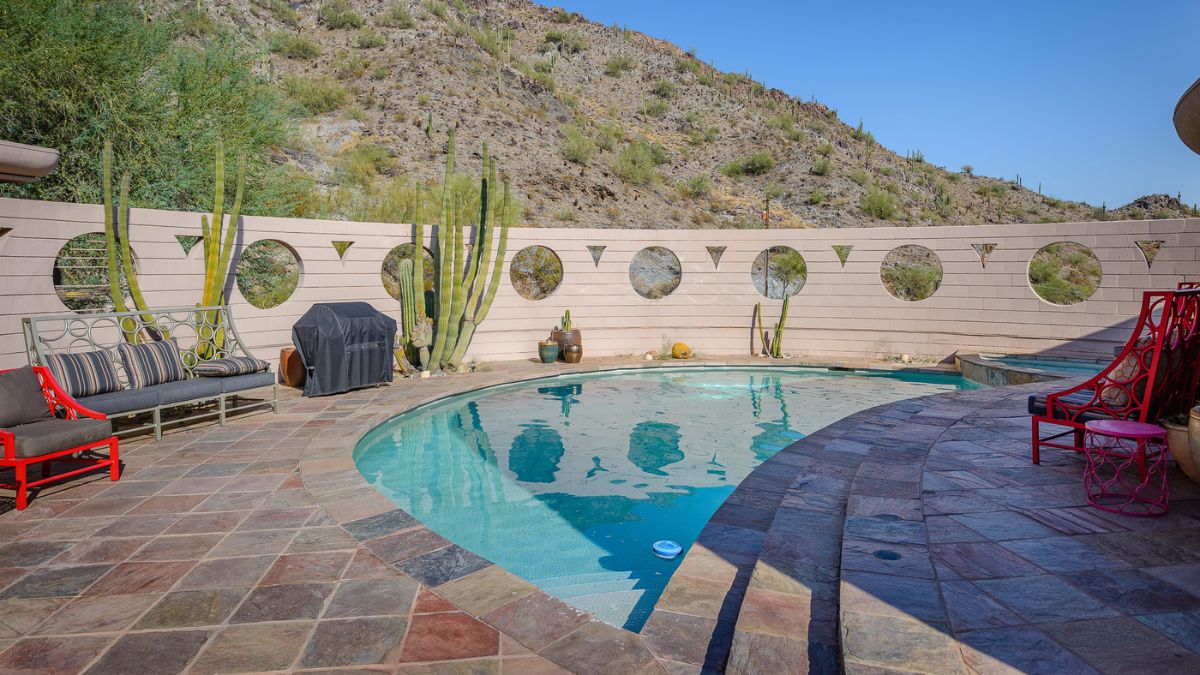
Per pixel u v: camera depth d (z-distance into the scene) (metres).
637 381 10.90
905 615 2.52
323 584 3.37
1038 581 2.80
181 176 12.22
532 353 12.37
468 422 8.09
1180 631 2.37
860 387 10.41
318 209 17.34
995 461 4.80
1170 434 3.91
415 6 44.53
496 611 3.09
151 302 8.25
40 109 11.11
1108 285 11.02
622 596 3.74
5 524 4.20
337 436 6.59
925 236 12.08
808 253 12.66
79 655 2.69
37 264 7.14
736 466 6.36
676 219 29.72
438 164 26.09
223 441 6.40
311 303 10.00
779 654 2.43
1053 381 8.70
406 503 5.35
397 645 2.78
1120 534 3.33
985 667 2.16
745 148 45.72
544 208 25.50
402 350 10.56
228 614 3.04
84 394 5.80
